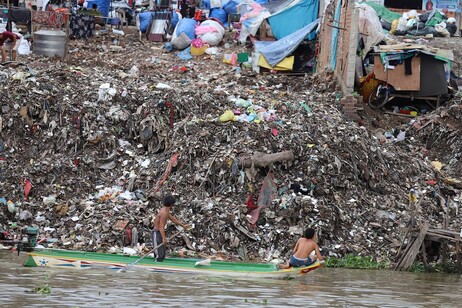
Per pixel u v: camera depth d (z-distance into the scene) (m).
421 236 66.69
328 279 59.78
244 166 72.19
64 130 79.12
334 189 73.81
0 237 68.12
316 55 104.81
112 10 126.69
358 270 65.44
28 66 92.25
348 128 80.75
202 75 102.12
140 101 82.44
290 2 117.25
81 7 122.12
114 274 57.22
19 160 77.06
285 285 55.94
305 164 74.25
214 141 75.38
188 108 81.44
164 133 78.88
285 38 105.50
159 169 74.62
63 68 91.56
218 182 72.12
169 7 124.25
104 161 77.50
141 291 50.72
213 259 65.38
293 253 61.34
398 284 59.00
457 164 85.12
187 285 53.81
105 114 80.81
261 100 86.69
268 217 70.00
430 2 123.00
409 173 80.50
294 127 78.19
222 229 68.06
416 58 92.56
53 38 103.88
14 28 112.88
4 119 78.94
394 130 89.50
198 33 112.62
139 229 68.12
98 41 115.00
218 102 83.50
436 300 53.06
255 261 66.25
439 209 76.19
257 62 103.69
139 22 120.19
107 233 67.50
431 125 89.50
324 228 69.56
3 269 57.28
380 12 115.94
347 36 88.75
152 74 99.94
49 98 80.94
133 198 72.19
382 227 71.69
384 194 76.44
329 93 92.56
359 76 94.88
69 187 74.44
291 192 72.06
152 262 59.94
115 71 97.69
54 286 51.19
